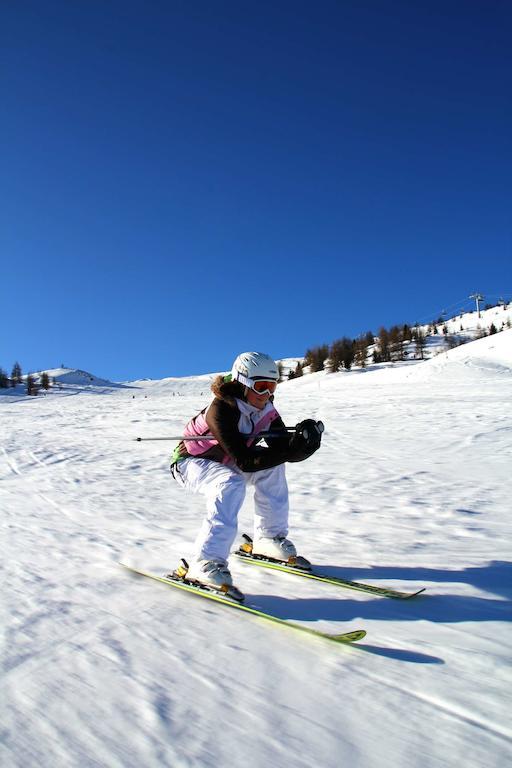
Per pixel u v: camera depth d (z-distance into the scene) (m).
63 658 2.17
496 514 4.87
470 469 7.39
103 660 2.15
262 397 2.97
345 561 3.53
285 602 2.79
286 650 2.23
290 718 1.74
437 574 3.21
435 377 32.66
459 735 1.63
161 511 5.39
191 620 2.56
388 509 5.22
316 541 4.08
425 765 1.51
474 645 2.23
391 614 2.60
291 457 2.81
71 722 1.74
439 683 1.93
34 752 1.59
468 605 2.69
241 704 1.83
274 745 1.61
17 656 2.20
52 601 2.82
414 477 7.00
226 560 2.90
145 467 8.62
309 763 1.53
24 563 3.55
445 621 2.49
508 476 6.79
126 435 13.18
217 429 2.85
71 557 3.68
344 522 4.74
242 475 3.21
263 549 3.38
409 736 1.64
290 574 3.24
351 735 1.65
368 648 2.23
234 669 2.07
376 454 9.10
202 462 3.07
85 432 13.99
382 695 1.86
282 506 3.34
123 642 2.32
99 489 6.78
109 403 27.00
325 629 2.45
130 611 2.67
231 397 2.92
